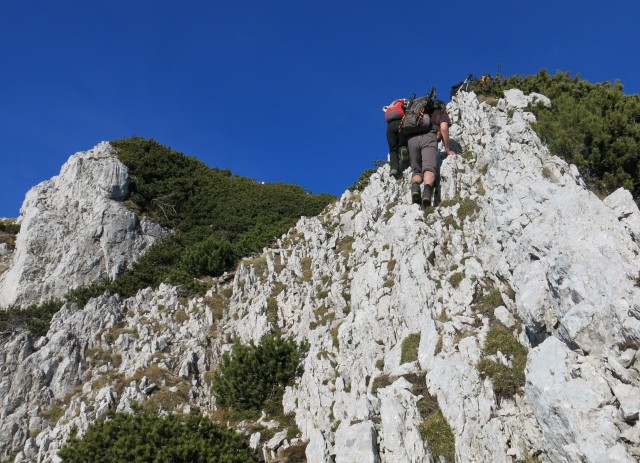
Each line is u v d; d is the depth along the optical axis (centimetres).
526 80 1733
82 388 1822
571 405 718
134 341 1958
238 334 1845
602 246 875
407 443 942
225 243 2434
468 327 1048
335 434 1106
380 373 1145
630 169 1298
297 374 1472
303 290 1784
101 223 3316
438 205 1405
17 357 1952
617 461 647
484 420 865
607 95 1515
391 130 1521
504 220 1125
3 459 1664
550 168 1164
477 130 1527
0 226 3762
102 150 4050
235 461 1237
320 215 2397
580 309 810
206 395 1652
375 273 1409
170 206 3669
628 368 723
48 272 3100
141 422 1341
